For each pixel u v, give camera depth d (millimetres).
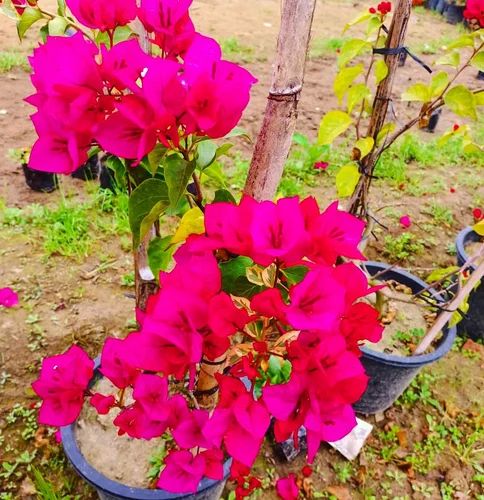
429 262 3254
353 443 2123
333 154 4230
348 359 859
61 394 1156
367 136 1850
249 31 7266
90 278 2793
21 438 2018
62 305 2607
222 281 1136
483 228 1858
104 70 852
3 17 6559
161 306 868
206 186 3568
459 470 2145
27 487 1871
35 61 848
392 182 4016
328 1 9430
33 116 864
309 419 856
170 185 1004
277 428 943
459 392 2473
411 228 3510
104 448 1587
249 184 1199
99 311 2594
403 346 2244
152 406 1052
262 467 2037
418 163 4379
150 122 827
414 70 6621
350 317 976
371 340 979
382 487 2053
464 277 2318
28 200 3371
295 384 871
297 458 2094
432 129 5020
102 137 848
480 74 6613
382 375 2064
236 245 898
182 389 1645
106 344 1181
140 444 1606
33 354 2338
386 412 2328
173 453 1114
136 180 1281
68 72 814
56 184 3494
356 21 1769
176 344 848
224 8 8250
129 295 1786
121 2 1017
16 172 3650
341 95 1749
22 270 2793
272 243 880
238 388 957
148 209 1163
